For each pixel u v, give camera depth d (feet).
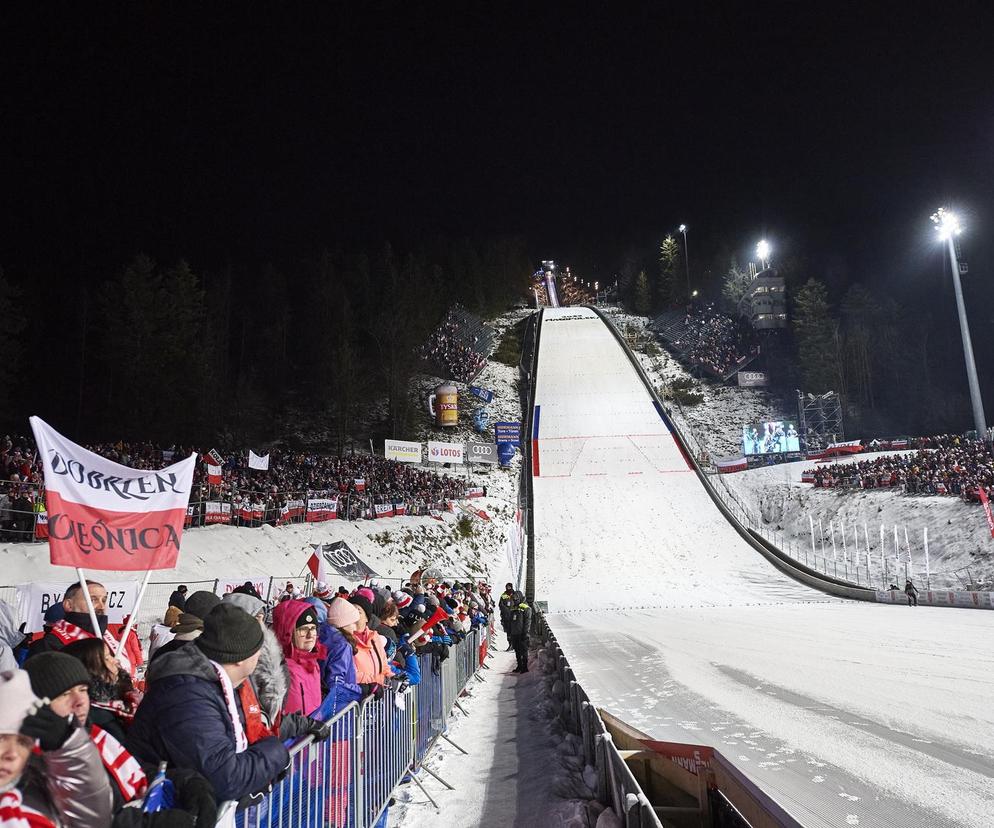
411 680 21.90
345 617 17.20
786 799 13.51
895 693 25.20
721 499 158.20
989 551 95.86
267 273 287.69
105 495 14.55
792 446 185.16
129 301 171.01
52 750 6.11
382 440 225.56
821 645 43.19
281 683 11.81
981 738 18.01
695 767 13.56
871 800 13.25
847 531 125.08
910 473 125.80
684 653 44.11
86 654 10.52
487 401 248.11
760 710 23.65
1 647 12.77
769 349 282.97
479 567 123.34
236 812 9.34
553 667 42.91
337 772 13.80
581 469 183.32
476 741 28.25
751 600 105.70
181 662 9.32
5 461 66.39
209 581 53.88
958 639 43.01
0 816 5.65
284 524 91.45
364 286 314.96
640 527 149.18
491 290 402.31
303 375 270.67
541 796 19.06
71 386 193.26
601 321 335.47
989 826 11.59
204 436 177.47
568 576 128.98
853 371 253.65
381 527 109.70
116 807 7.43
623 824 13.52
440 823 17.75
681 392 250.16
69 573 49.24
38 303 205.16
